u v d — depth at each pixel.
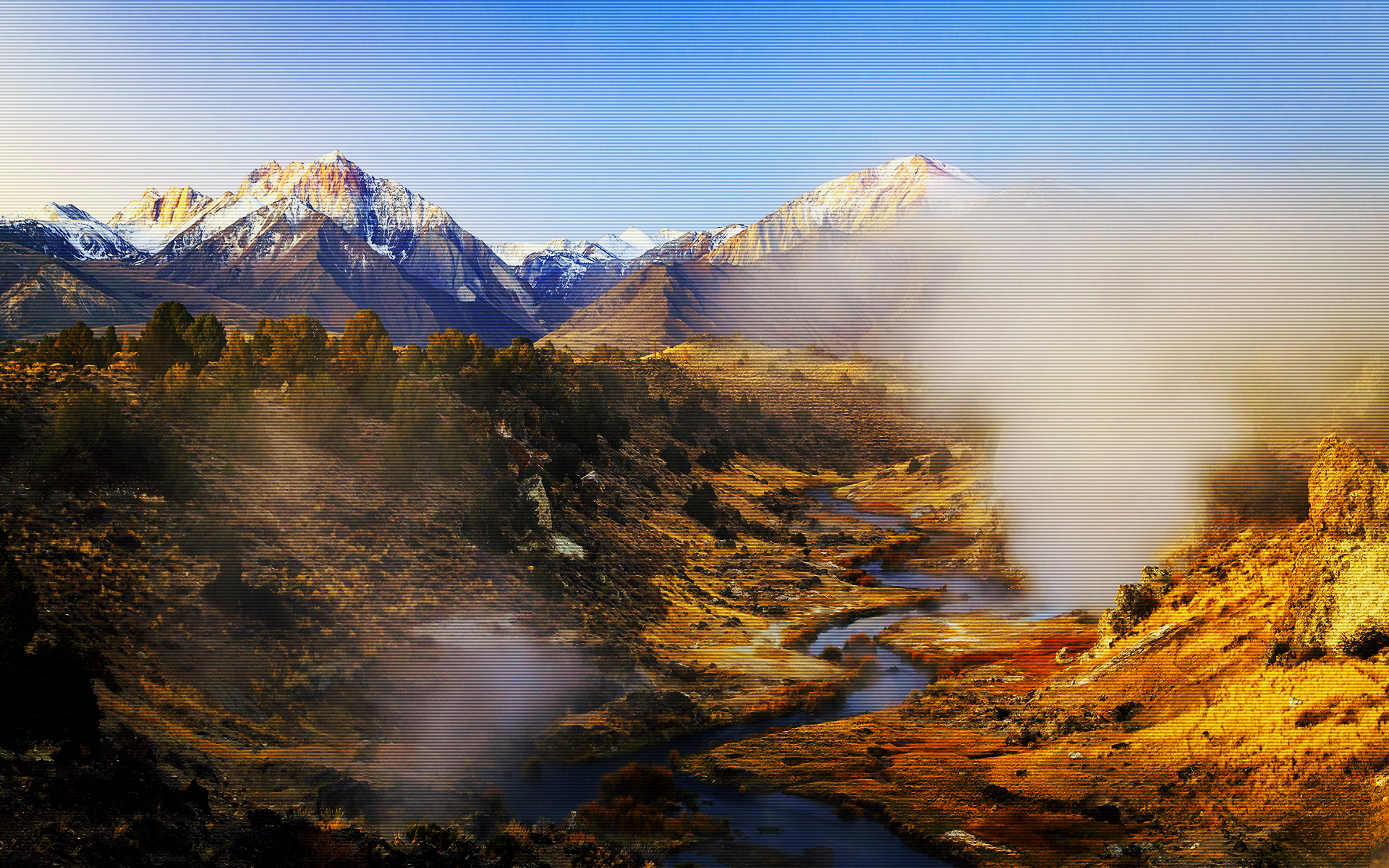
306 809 32.41
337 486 76.38
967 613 92.25
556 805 43.56
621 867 34.72
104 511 54.69
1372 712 35.53
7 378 68.12
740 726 58.12
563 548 89.94
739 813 42.75
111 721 32.84
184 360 84.69
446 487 88.31
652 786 45.19
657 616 84.56
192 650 45.50
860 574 111.88
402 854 29.16
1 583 31.25
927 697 61.50
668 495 140.75
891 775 45.97
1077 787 40.16
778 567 113.44
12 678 27.22
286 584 56.94
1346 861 29.39
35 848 21.48
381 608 60.19
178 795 27.62
